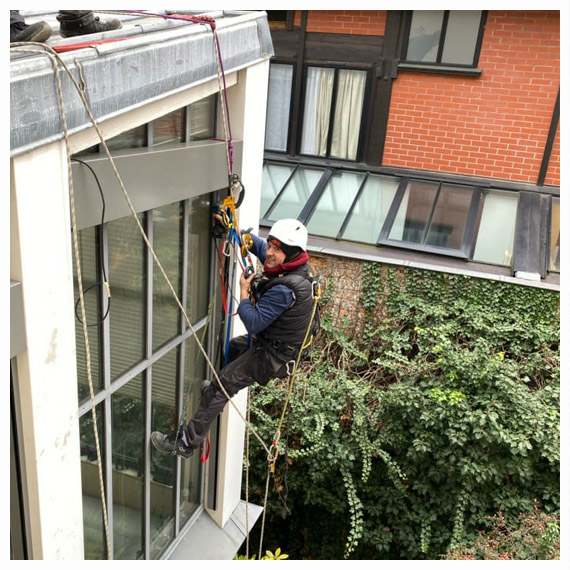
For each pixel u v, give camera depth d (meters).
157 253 3.46
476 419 6.52
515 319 7.42
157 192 3.05
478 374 6.75
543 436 6.39
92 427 3.19
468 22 8.56
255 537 8.50
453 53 8.79
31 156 2.07
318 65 9.63
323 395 7.50
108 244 2.99
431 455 7.20
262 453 7.57
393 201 9.08
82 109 2.28
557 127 8.60
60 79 2.13
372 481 7.62
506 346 7.57
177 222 3.60
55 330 2.38
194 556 4.52
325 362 7.92
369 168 9.72
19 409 2.36
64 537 2.76
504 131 8.87
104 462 3.35
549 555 6.16
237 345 4.14
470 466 6.68
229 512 5.06
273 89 10.08
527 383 7.33
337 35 9.38
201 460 4.76
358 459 7.51
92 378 3.09
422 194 9.12
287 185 9.77
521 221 8.42
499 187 9.07
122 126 2.73
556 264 7.81
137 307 3.39
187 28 2.98
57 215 2.27
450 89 8.94
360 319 8.19
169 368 3.92
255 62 3.75
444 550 7.36
